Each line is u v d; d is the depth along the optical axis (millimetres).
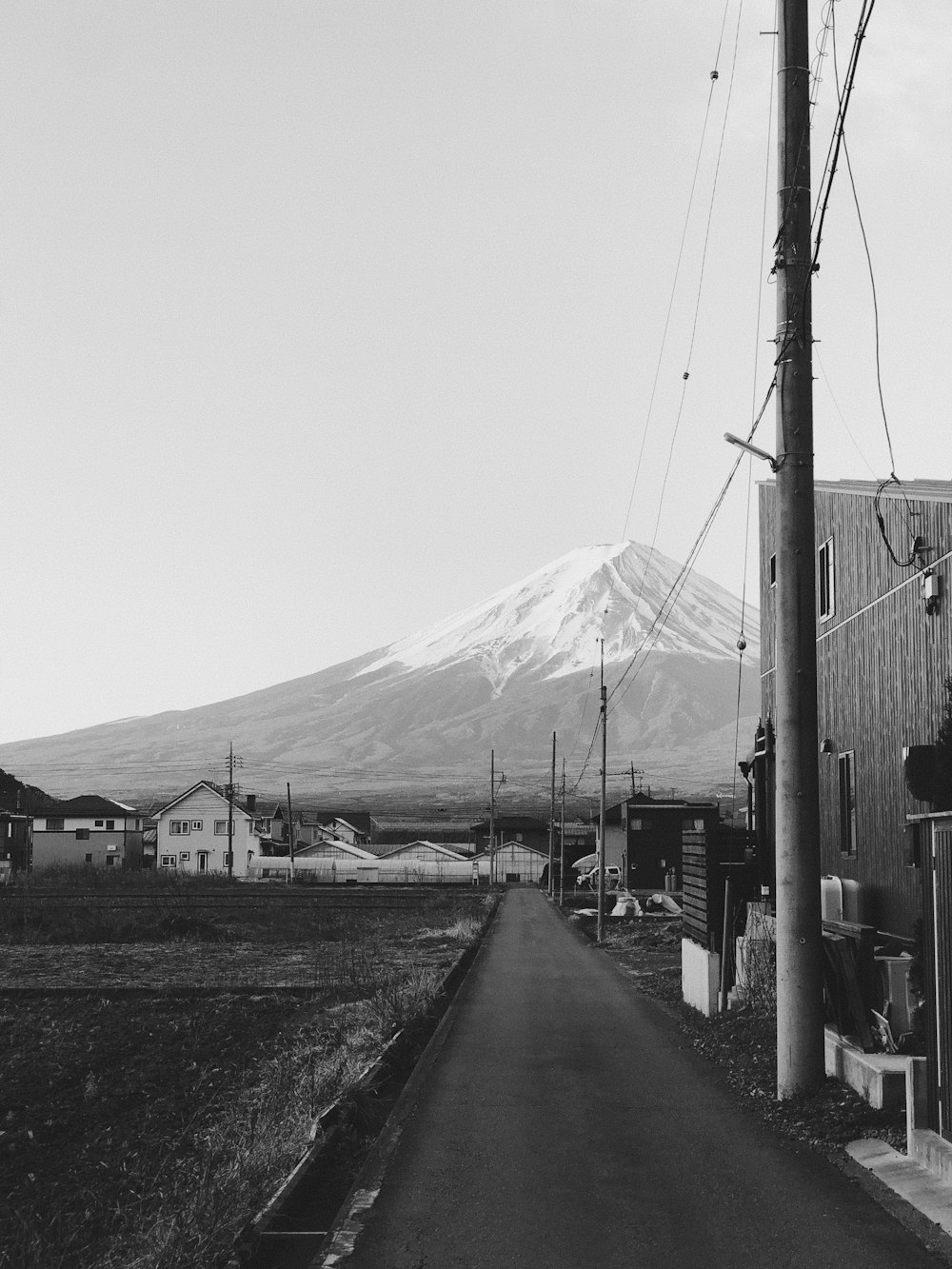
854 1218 7789
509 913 56062
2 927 42562
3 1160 12109
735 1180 8727
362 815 160375
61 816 105688
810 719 11539
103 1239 8594
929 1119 8750
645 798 84938
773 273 12242
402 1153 9711
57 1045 19531
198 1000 24562
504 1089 12562
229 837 103125
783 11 12094
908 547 14547
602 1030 17297
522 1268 6926
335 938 40250
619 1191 8492
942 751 11531
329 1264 7039
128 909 51594
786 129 12016
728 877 18500
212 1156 10219
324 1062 14008
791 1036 11234
